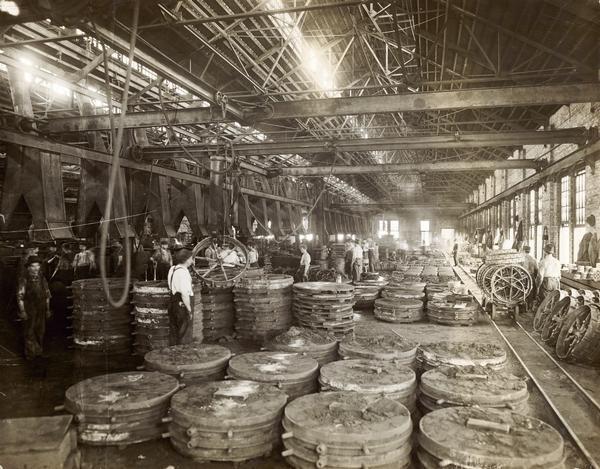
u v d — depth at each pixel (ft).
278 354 21.02
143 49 28.37
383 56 50.42
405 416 14.64
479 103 34.14
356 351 21.03
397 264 78.18
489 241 99.25
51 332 31.96
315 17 39.88
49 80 40.29
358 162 92.43
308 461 13.71
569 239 51.08
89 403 15.64
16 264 34.22
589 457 14.57
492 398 15.99
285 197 88.53
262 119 37.68
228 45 35.65
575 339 25.73
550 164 56.44
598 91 32.24
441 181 135.44
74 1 20.84
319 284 30.94
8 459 12.19
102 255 10.99
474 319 35.68
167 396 16.53
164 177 52.26
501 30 38.01
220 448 14.56
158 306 25.95
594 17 33.19
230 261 37.29
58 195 38.24
